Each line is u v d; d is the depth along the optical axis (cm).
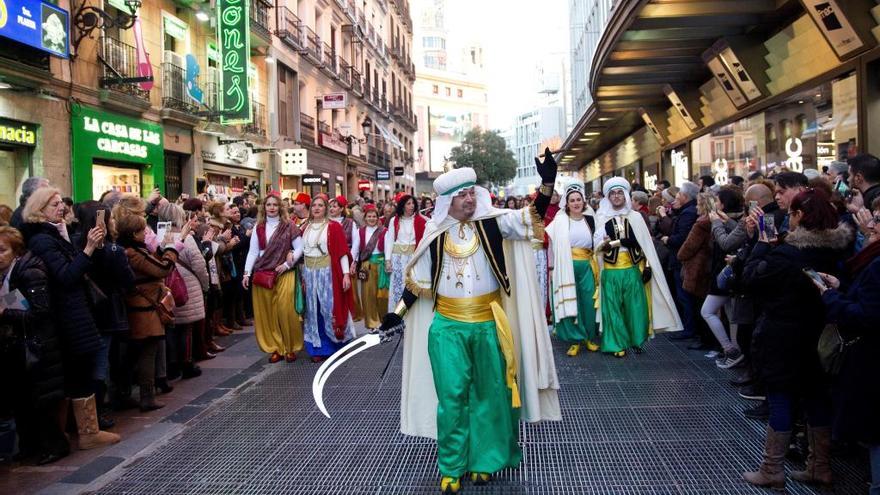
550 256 767
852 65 850
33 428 474
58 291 459
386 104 3928
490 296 407
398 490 403
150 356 579
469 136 6050
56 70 1116
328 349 768
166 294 586
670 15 975
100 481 430
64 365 484
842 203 454
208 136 1683
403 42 4647
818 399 376
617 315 723
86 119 1191
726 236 586
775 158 1128
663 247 869
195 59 1560
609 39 1127
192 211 820
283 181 2178
